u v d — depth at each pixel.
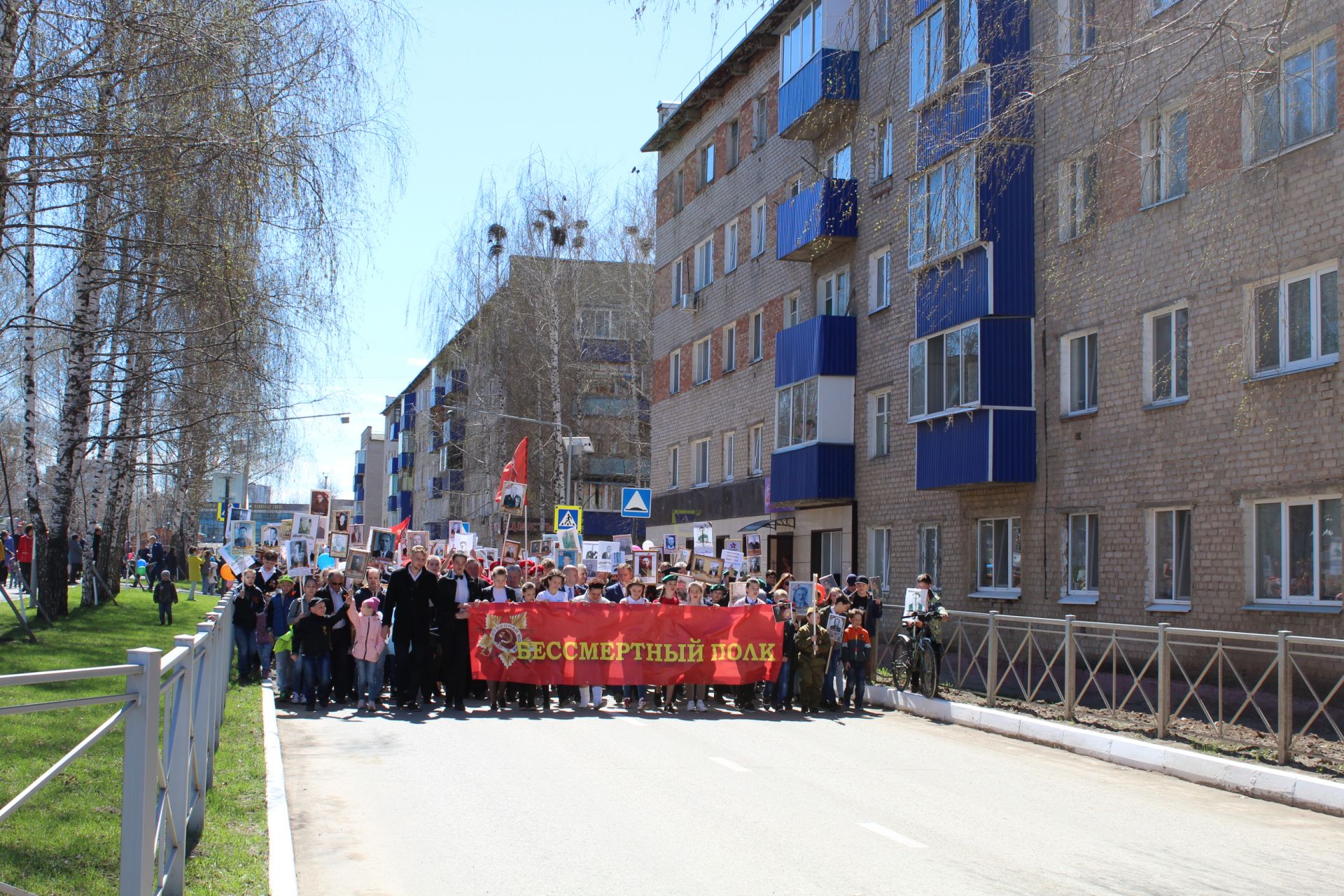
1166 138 18.45
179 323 16.02
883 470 27.55
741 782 10.98
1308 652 12.32
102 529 33.25
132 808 4.80
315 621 16.08
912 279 26.30
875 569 28.19
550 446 51.84
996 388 22.00
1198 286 18.02
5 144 11.86
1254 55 12.52
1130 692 14.20
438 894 7.17
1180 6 13.21
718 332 38.16
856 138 29.14
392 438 119.69
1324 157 15.69
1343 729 11.68
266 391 18.77
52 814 7.37
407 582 16.27
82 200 12.81
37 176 11.93
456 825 9.02
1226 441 17.47
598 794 10.23
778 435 31.34
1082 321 20.72
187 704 6.54
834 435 28.89
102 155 11.72
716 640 17.06
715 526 37.38
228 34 11.95
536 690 17.08
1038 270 21.91
